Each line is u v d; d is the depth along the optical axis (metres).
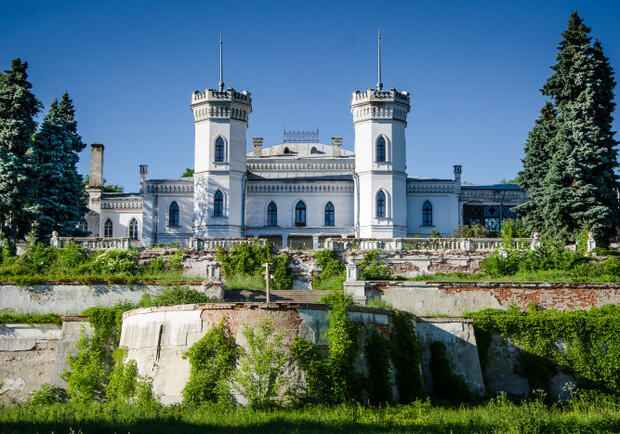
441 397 32.03
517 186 74.06
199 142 68.12
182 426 24.16
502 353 34.44
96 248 48.34
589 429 25.80
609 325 34.53
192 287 37.53
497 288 37.09
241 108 68.44
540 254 45.94
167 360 28.47
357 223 68.06
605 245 51.56
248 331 27.66
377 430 24.42
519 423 25.91
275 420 24.89
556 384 34.12
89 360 32.50
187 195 70.94
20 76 55.41
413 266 47.38
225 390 27.08
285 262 47.28
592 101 53.69
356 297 36.66
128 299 37.22
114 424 24.22
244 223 68.31
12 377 33.84
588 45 55.16
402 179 68.00
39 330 34.41
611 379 33.88
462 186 73.56
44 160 61.72
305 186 70.06
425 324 33.59
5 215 53.25
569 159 52.81
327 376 27.81
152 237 70.06
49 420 25.14
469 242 47.94
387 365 29.61
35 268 43.59
